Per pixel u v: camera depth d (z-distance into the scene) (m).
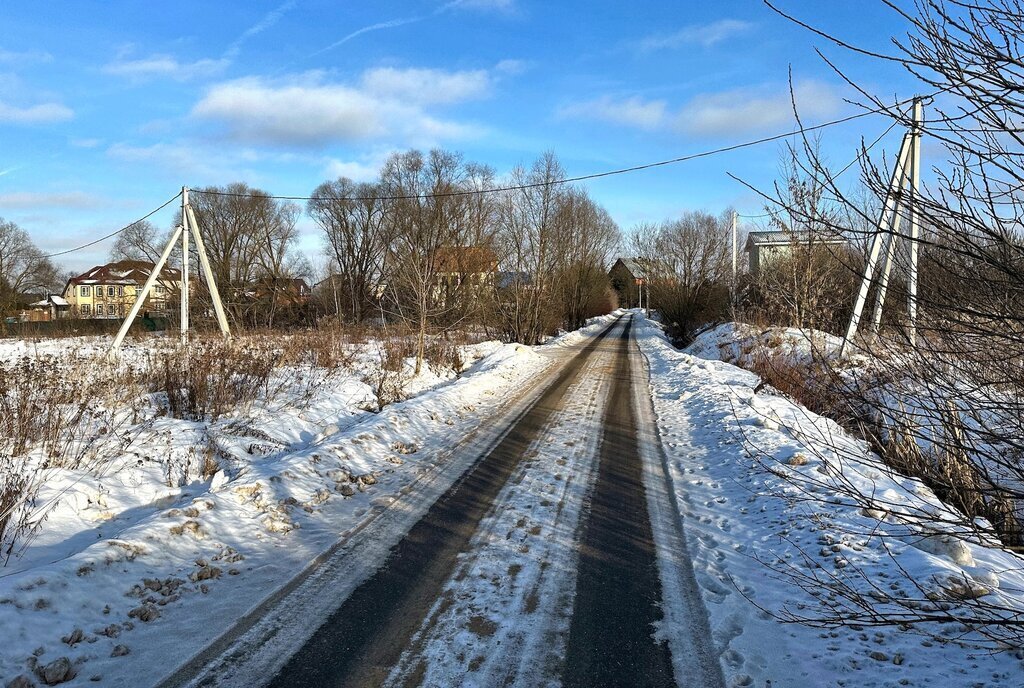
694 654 3.56
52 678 3.17
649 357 23.17
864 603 3.49
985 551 4.96
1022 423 2.85
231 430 8.59
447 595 4.27
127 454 7.09
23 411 7.45
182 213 18.62
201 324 23.33
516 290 29.61
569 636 3.74
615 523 5.76
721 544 5.29
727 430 9.27
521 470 7.57
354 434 8.37
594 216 42.78
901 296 3.02
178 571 4.52
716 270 31.83
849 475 6.51
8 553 4.51
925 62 2.47
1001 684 3.13
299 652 3.53
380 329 26.80
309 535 5.42
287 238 46.38
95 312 71.88
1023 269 2.51
